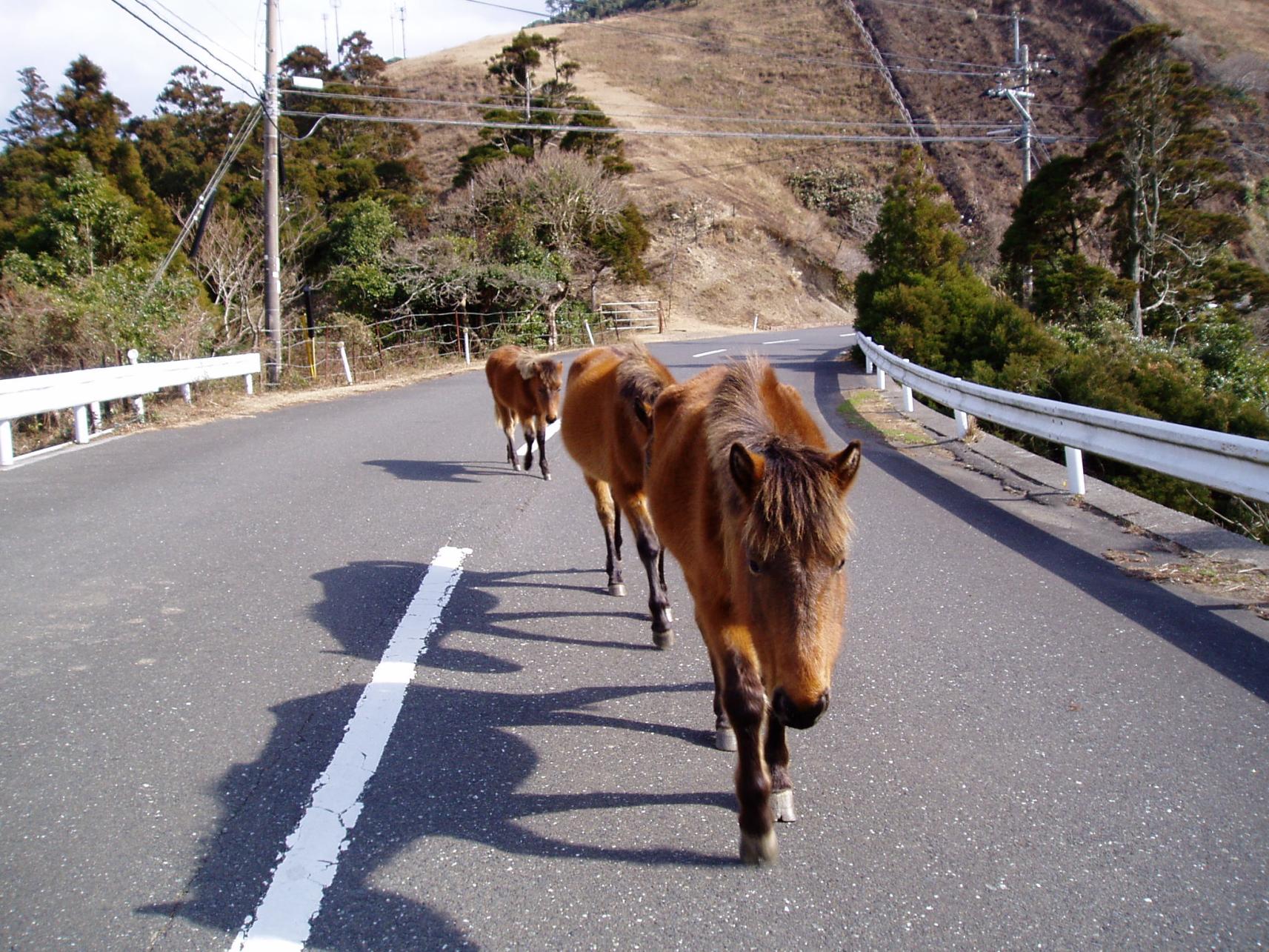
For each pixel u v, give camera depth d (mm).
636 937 2611
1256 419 13000
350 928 2654
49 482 8688
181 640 4828
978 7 86125
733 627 3131
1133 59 24266
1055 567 5961
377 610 5359
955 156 67375
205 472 9297
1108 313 21578
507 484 9156
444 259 28094
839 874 2896
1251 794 3291
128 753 3633
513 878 2889
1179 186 25078
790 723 2484
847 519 2715
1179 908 2713
